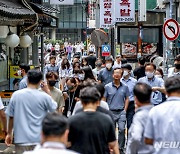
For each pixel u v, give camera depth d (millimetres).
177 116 12680
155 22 50031
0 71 31234
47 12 39125
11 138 16656
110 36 59375
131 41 50156
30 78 16156
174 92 13070
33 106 15992
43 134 9625
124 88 23641
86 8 104875
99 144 13695
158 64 34344
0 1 30375
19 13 27688
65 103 23938
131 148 13125
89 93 13961
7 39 30297
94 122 13711
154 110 12875
